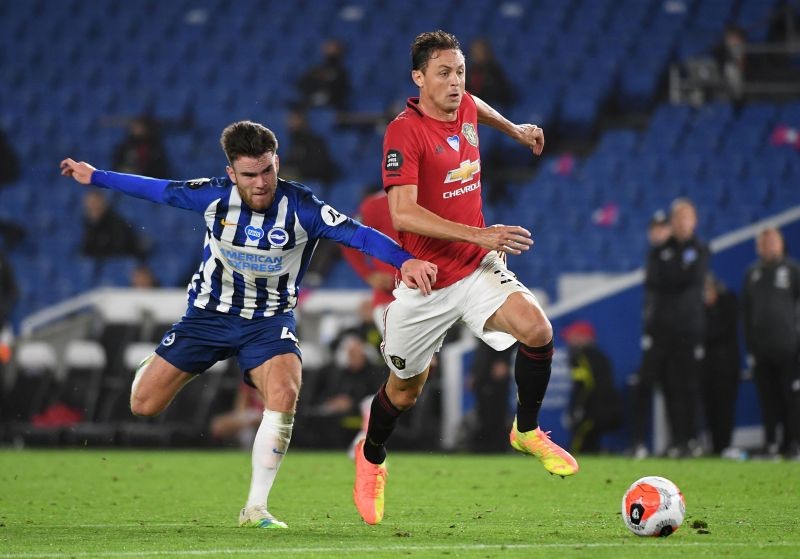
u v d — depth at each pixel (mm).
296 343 22312
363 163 75812
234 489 31078
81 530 21078
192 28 89562
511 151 75375
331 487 31500
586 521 22359
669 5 82000
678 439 45844
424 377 22672
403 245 22391
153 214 73938
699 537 19109
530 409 21766
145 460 43281
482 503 26594
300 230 21531
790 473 34125
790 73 76375
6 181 78375
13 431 54906
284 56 86250
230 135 20484
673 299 45500
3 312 56094
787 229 54094
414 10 86812
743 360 52062
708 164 69938
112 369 57781
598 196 69375
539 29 82625
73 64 88312
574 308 52938
